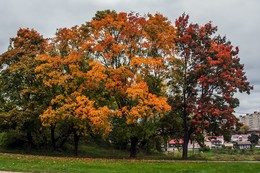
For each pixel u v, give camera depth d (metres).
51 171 18.42
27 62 37.28
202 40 40.41
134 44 35.91
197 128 37.91
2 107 36.75
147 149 46.44
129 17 37.19
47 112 33.69
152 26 37.16
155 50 37.78
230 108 37.06
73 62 35.50
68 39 37.69
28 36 39.50
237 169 20.80
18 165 20.48
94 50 35.22
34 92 36.19
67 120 33.72
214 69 37.78
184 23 40.84
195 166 22.73
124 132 34.62
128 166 22.28
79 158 30.97
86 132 34.53
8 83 37.06
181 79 38.53
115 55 35.03
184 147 40.09
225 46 39.75
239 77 38.47
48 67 35.25
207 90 38.31
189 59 39.38
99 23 36.50
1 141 42.69
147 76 36.47
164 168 21.30
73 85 35.19
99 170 19.53
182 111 39.75
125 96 34.97
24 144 42.97
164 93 39.31
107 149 49.72
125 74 34.47
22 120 34.81
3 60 39.12
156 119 38.19
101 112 32.38
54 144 40.59
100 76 33.56
